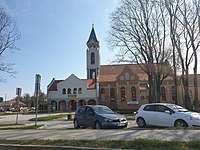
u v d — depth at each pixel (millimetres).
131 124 19516
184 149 7336
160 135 10148
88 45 74375
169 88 62094
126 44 35438
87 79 68312
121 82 62969
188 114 14039
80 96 63562
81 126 17047
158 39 34531
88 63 73125
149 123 15570
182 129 12102
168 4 32344
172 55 34344
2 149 9164
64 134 11812
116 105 62156
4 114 52750
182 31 32188
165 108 15078
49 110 64000
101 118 14805
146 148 7613
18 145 9023
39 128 17656
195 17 30688
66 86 64625
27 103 100688
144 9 34344
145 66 35469
